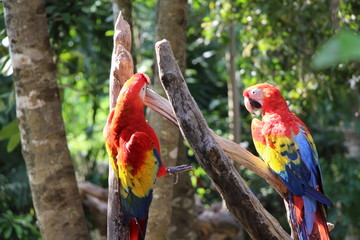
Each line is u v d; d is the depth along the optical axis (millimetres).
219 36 8453
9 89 8727
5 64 7340
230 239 10148
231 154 4059
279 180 4191
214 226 8430
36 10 5836
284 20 7523
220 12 8156
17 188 9141
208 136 3375
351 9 6496
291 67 7988
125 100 3484
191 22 9539
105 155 10688
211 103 10977
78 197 5969
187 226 7949
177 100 3383
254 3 7719
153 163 3395
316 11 7391
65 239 5848
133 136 3369
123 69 4047
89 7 7848
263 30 7832
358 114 8578
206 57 10844
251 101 4551
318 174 4152
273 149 4109
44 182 5824
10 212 8438
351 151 10773
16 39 5801
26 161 5922
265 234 3594
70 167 5949
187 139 3436
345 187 10125
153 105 3928
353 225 10648
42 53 5848
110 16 7906
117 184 3787
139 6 10492
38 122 5809
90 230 9516
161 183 6129
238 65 9445
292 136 4105
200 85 11211
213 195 10750
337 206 10633
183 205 7953
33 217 9648
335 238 11070
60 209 5848
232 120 9594
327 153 10961
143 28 10641
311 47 7617
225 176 3393
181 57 6406
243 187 3471
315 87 7859
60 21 7574
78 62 7914
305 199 3865
